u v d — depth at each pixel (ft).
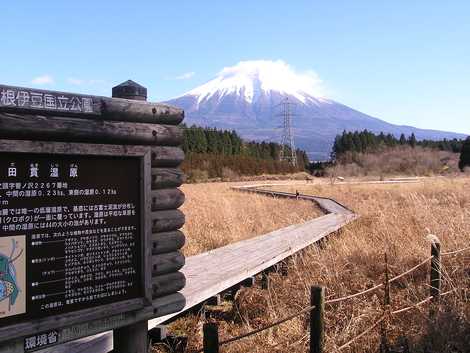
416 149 323.98
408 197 65.26
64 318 10.15
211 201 74.13
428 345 16.94
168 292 12.59
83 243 10.66
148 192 11.68
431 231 32.42
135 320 11.59
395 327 18.69
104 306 10.85
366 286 23.73
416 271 25.17
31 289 9.87
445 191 81.46
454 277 23.86
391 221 38.42
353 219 48.08
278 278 27.35
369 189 113.80
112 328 11.12
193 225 44.60
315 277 25.12
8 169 9.64
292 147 357.41
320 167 354.95
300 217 58.65
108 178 11.10
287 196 97.25
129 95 12.24
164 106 12.36
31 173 9.92
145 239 11.61
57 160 10.28
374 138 362.94
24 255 9.81
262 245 31.89
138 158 11.61
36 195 9.99
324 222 45.50
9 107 9.59
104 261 11.01
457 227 32.09
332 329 18.92
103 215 11.00
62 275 10.32
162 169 12.42
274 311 20.92
